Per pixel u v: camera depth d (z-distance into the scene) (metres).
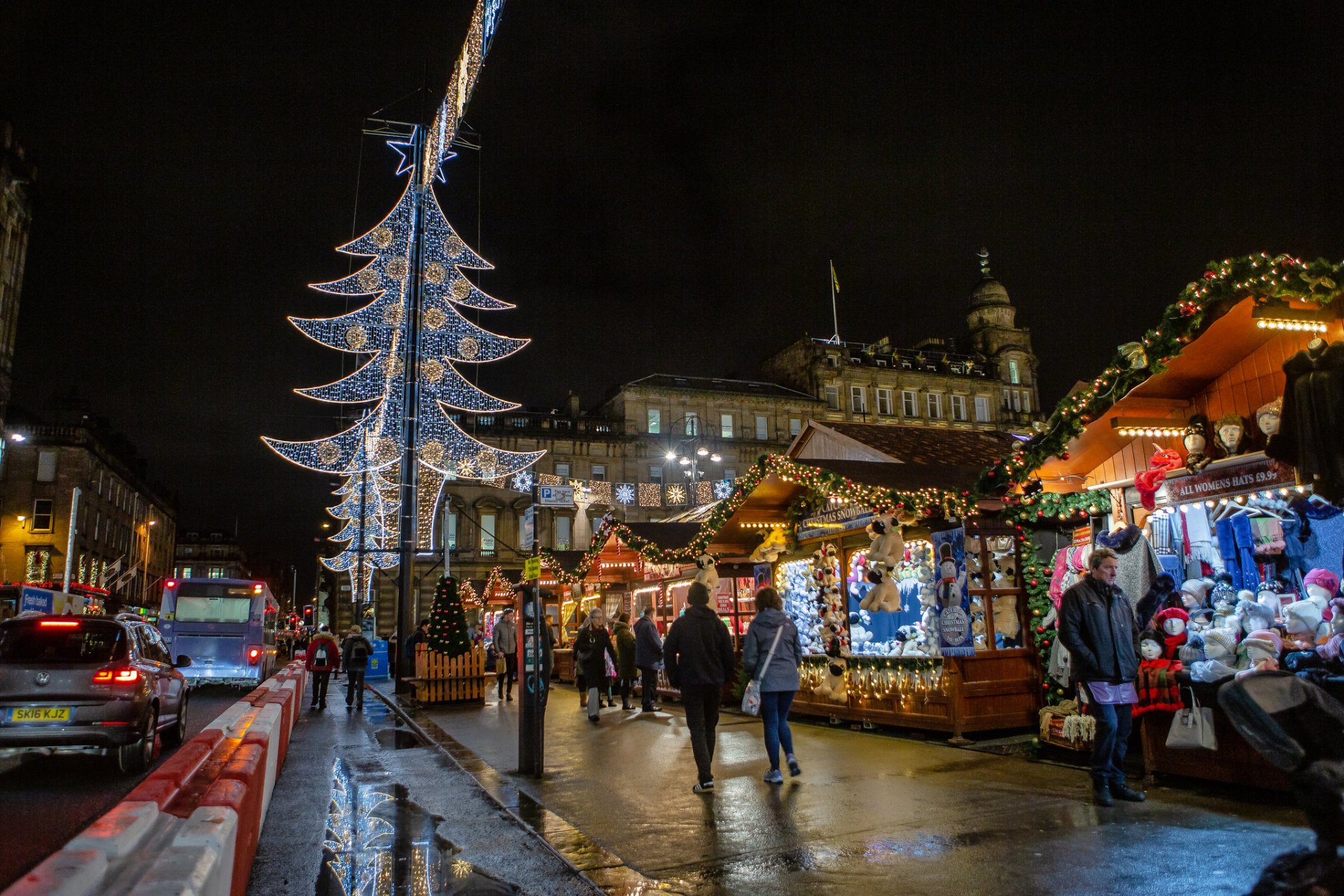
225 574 123.50
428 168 21.95
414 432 21.55
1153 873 4.95
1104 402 8.39
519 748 8.98
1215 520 8.59
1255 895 2.01
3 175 40.81
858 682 11.52
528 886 5.09
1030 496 9.59
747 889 4.96
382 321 23.88
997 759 8.67
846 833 6.07
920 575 11.70
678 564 17.16
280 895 4.95
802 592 14.04
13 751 9.29
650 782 8.30
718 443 58.91
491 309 24.84
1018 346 70.69
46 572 49.22
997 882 4.91
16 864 5.79
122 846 2.76
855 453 15.61
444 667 18.20
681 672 7.91
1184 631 7.35
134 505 68.25
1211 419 8.66
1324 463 6.64
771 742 7.97
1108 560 6.87
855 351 68.12
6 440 43.50
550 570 25.30
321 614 73.00
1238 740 6.63
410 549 21.12
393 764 9.92
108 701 9.30
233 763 4.93
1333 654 6.49
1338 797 1.95
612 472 57.38
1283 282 7.00
